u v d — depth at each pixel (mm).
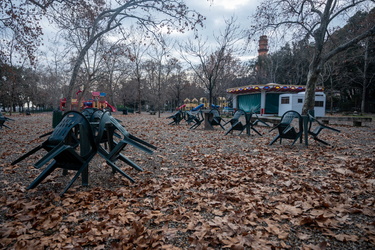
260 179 3867
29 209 2842
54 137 3287
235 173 4246
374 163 4652
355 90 40688
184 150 6520
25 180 3982
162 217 2643
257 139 8367
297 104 21328
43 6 9516
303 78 38125
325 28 14078
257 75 41156
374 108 37688
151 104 58000
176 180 3928
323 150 6195
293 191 3363
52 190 3469
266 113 24781
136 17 12680
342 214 2611
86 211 2801
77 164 3516
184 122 17094
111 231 2348
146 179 3971
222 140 8234
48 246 2148
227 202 3014
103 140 5691
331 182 3664
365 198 3047
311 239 2203
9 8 8688
